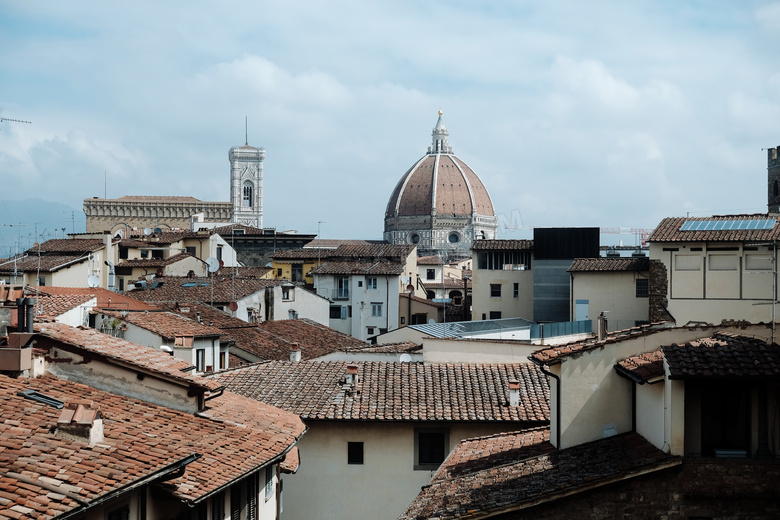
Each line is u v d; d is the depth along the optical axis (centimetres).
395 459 4266
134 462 2305
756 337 2914
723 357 2523
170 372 3028
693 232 7275
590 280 9325
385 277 13275
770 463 2444
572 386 3103
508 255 12050
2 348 2798
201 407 3136
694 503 2458
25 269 9900
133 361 3000
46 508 1925
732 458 2462
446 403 4347
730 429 2527
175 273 12456
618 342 3089
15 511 1870
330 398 4419
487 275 12075
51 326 3106
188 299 9306
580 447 3038
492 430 4228
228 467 2708
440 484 3175
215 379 4703
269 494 3303
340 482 4272
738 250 7106
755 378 2439
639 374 2708
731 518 2445
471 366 4800
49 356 2959
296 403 4378
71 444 2286
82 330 3238
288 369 4850
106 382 2989
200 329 5912
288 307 10669
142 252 13825
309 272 13700
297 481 4281
